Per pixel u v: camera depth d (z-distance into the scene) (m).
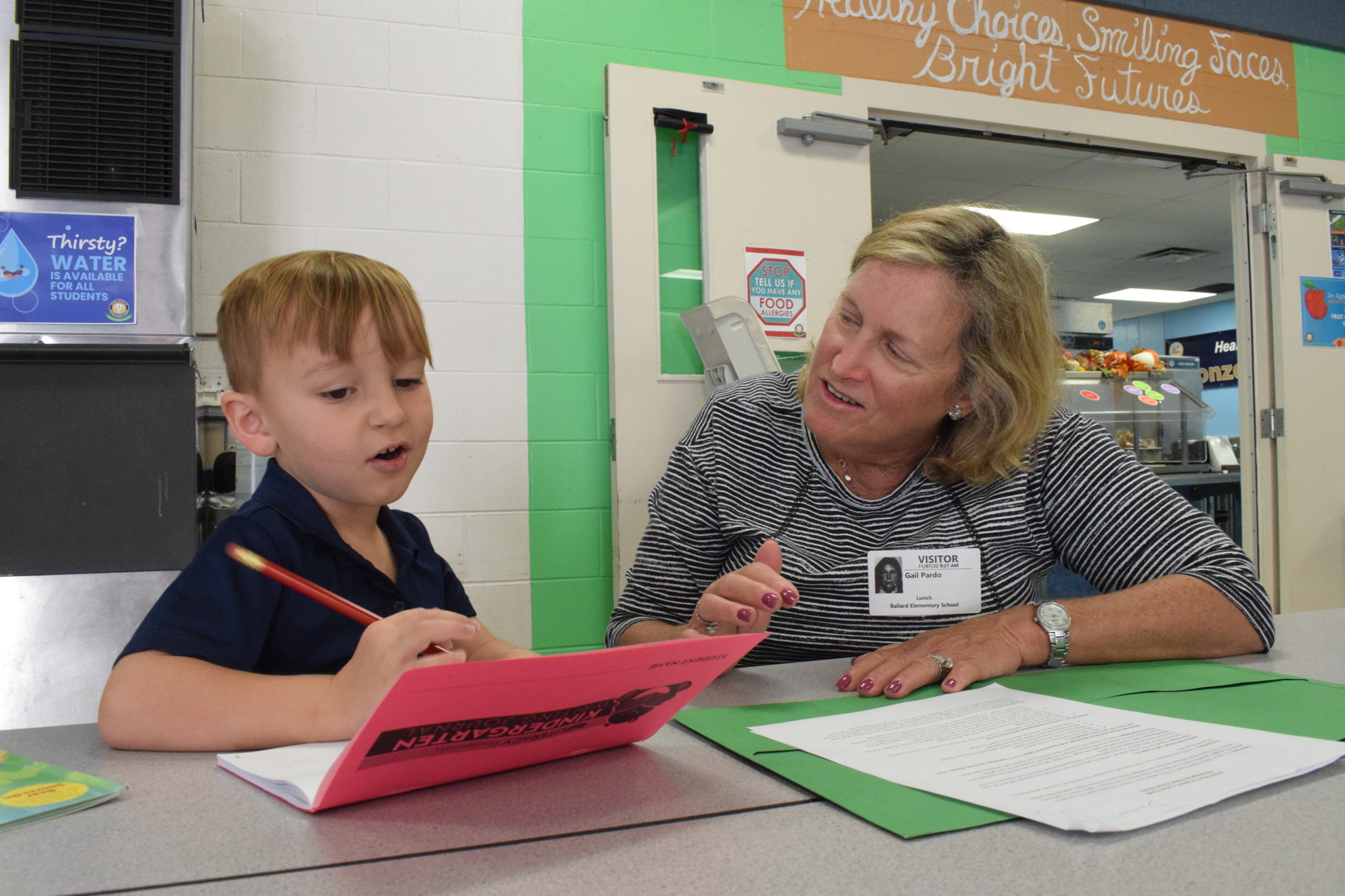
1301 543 3.25
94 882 0.40
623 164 2.51
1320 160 3.37
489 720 0.48
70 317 1.64
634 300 2.50
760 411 1.21
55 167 1.63
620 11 2.63
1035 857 0.42
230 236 2.28
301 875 0.41
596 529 2.55
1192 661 0.91
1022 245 1.09
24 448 1.59
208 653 0.70
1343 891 0.38
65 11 1.64
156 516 1.63
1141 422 3.35
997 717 0.67
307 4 2.36
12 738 0.66
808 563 1.09
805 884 0.39
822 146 2.72
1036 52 3.05
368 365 0.82
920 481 1.13
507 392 2.49
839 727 0.65
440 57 2.46
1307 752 0.57
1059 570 2.22
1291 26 3.46
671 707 0.60
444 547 2.43
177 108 1.69
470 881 0.40
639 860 0.42
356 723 0.60
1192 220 5.82
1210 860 0.42
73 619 1.59
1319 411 3.31
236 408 0.86
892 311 1.01
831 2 2.83
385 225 2.40
